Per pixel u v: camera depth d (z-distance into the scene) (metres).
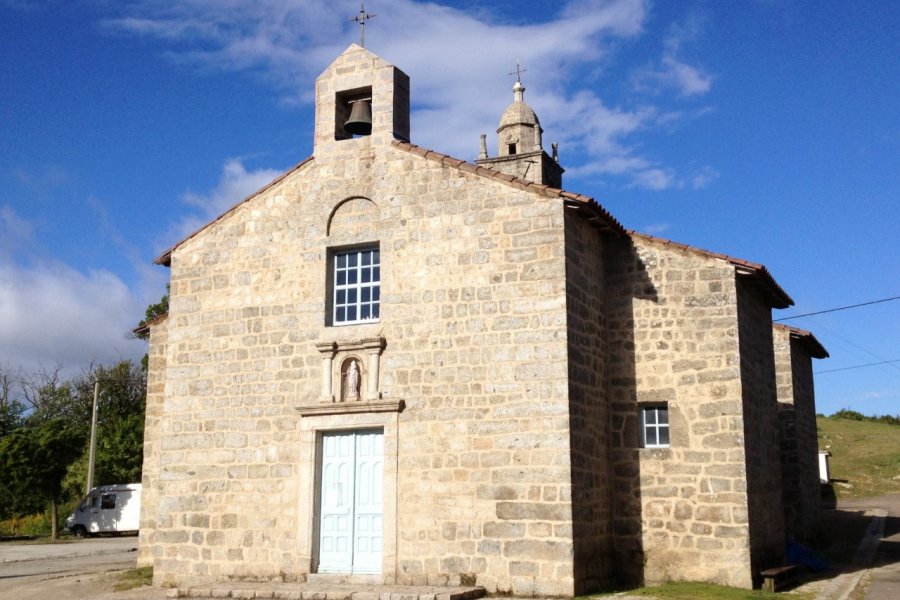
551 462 13.30
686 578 14.35
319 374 15.20
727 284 15.03
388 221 15.20
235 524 15.28
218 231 16.61
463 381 14.10
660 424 15.20
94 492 36.28
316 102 16.38
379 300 15.24
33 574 19.14
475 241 14.48
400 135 15.89
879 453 40.75
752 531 14.45
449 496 13.83
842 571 16.84
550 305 13.78
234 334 16.05
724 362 14.80
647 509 14.77
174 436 16.09
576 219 14.59
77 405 55.38
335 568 14.56
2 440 36.06
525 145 25.75
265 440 15.38
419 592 12.70
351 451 14.92
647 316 15.41
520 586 13.10
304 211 15.96
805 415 22.78
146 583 16.05
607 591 13.74
